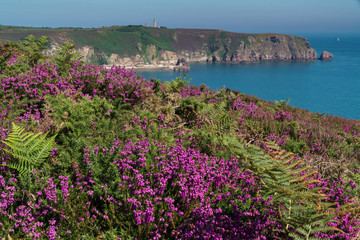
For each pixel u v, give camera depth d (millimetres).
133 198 2629
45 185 2670
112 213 2615
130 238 2387
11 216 2363
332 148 6750
